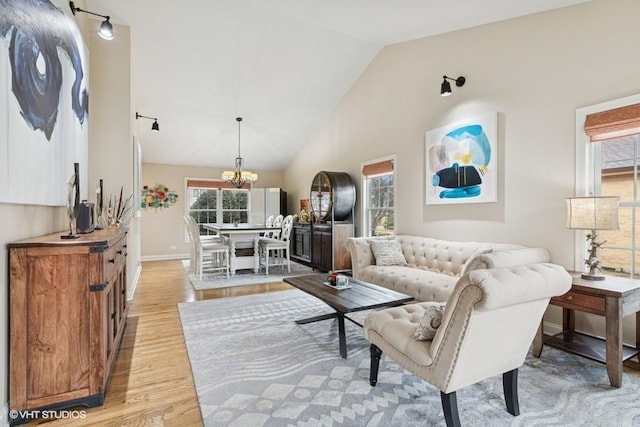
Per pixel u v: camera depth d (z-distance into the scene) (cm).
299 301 397
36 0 187
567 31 288
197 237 543
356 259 416
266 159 822
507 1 294
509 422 169
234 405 184
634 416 175
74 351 178
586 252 276
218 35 426
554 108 296
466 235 376
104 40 374
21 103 167
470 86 371
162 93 535
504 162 336
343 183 553
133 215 430
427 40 424
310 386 204
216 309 365
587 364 238
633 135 254
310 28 424
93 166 366
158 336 288
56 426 167
